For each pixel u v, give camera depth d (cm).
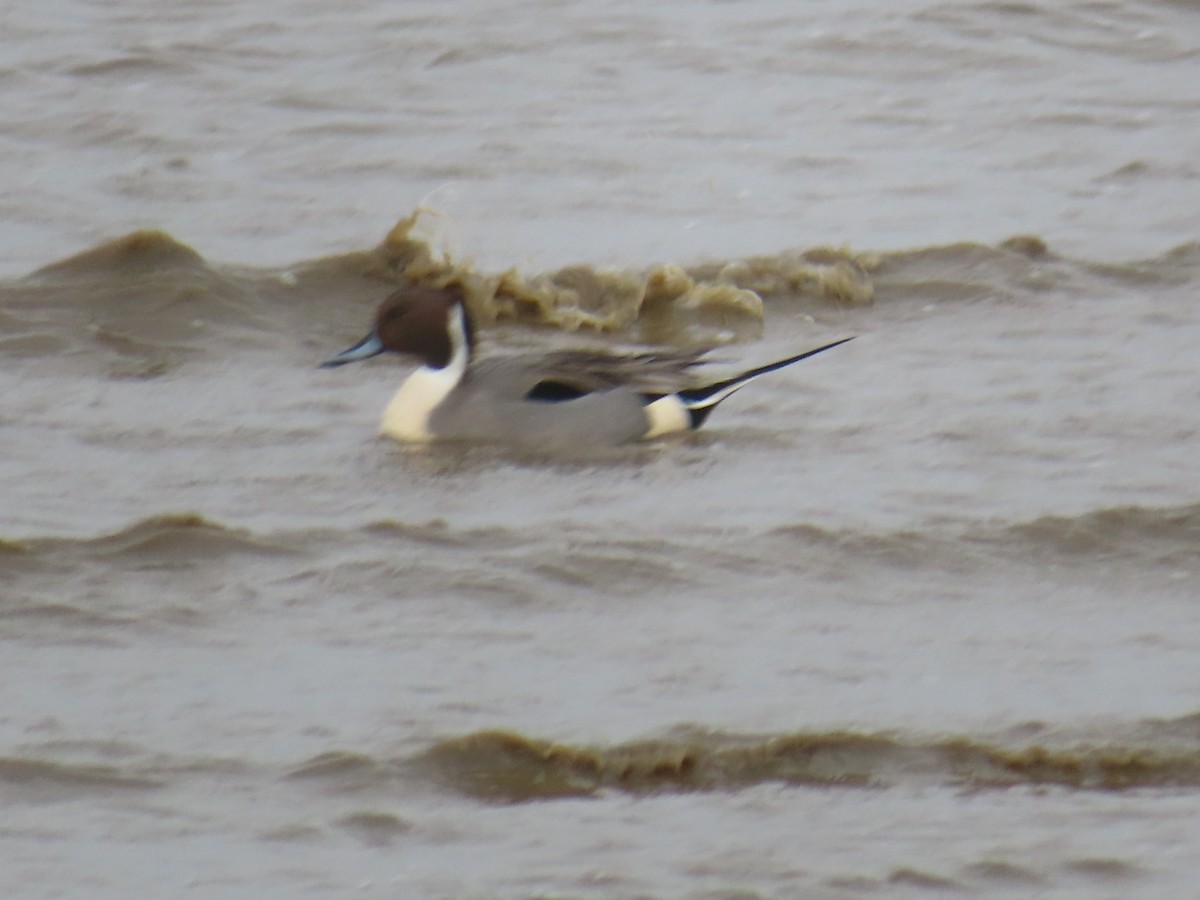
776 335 1830
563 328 1844
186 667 1177
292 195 2136
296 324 1811
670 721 1134
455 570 1310
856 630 1260
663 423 1572
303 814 1033
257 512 1400
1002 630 1267
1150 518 1422
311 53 2606
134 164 2208
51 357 1691
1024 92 2589
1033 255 2002
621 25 2758
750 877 995
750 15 2820
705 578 1318
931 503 1447
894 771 1103
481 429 1548
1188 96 2602
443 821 1034
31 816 1019
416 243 1933
